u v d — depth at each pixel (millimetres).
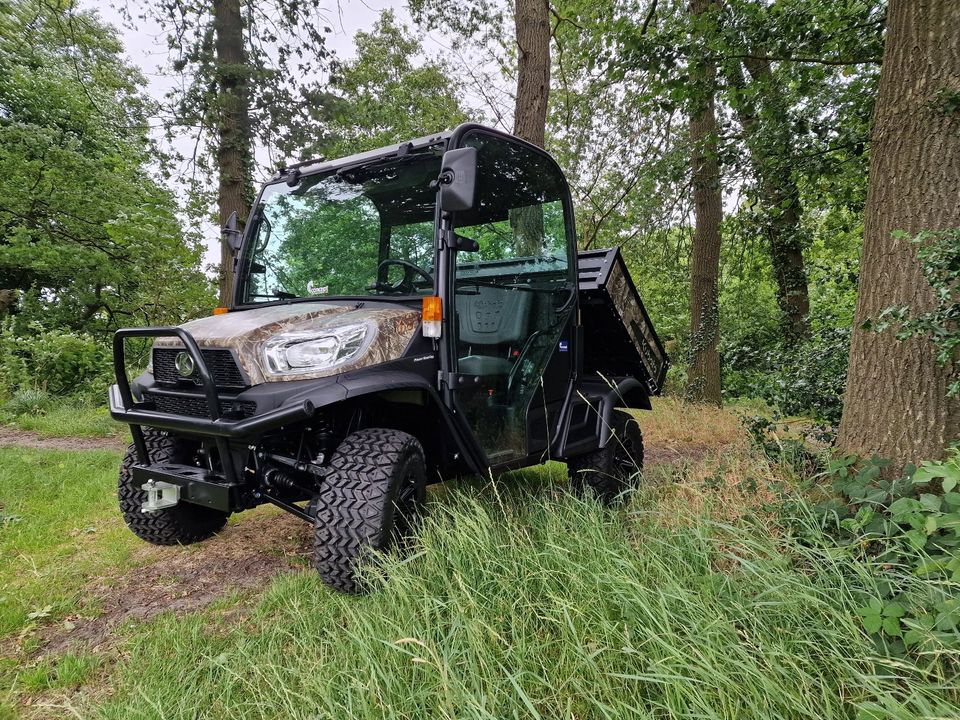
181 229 14148
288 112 10828
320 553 2711
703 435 7215
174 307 14664
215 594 3135
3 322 12453
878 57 5078
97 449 7012
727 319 14109
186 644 2521
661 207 9750
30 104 15430
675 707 1743
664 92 5953
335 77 11445
